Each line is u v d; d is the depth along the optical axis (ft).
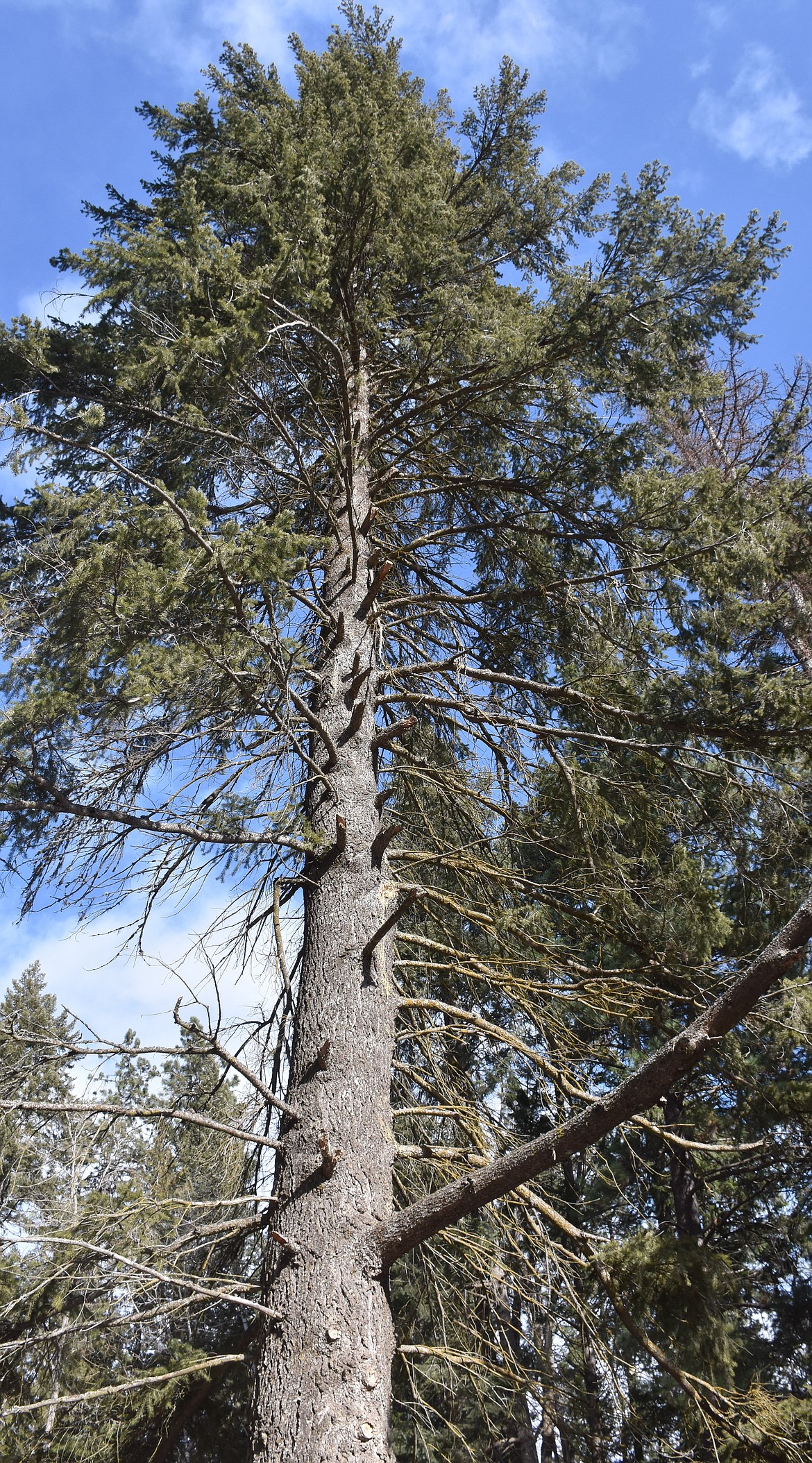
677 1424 20.74
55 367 18.62
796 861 20.16
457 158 32.48
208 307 18.38
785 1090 17.22
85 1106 12.67
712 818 21.09
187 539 15.92
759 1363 31.22
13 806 15.31
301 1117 14.57
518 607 24.61
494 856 23.63
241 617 15.21
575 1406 18.24
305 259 20.40
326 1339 12.27
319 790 19.70
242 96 26.71
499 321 22.80
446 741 26.86
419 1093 23.11
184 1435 18.65
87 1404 16.97
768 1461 13.66
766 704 19.43
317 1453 11.32
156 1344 19.04
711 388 24.18
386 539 28.55
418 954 24.04
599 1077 23.75
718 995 19.30
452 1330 21.08
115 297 18.29
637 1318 15.76
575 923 22.59
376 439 27.89
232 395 19.69
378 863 17.99
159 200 23.97
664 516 21.34
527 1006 19.66
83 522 16.01
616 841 22.09
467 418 26.55
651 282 21.95
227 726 16.80
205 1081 19.79
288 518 16.57
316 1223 13.39
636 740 21.59
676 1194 26.89
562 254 29.76
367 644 22.67
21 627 16.35
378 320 25.76
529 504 25.27
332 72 27.09
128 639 15.66
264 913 19.80
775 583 21.85
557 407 23.48
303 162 22.86
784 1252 29.78
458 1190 12.59
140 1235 16.05
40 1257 15.60
